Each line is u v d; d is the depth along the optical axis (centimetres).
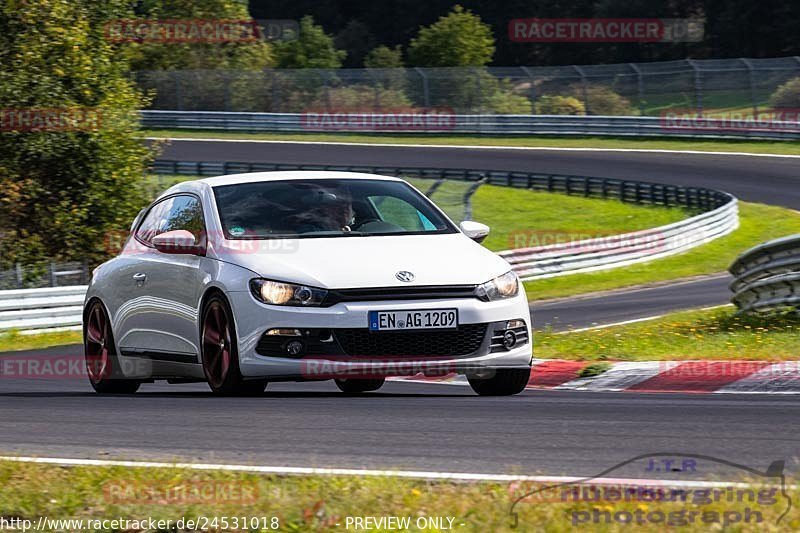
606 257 8962
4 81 9006
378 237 2506
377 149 17362
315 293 2280
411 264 2372
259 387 2392
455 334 2311
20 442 1989
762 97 17550
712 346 3494
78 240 9512
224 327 2391
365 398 2455
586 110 18588
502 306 2362
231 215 2547
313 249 2417
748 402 2428
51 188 9556
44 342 6244
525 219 12519
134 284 2744
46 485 1546
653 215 12381
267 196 2619
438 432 1947
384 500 1381
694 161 15238
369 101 19588
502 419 2092
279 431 1977
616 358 3331
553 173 15000
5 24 9125
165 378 2720
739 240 10488
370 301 2284
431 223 2625
